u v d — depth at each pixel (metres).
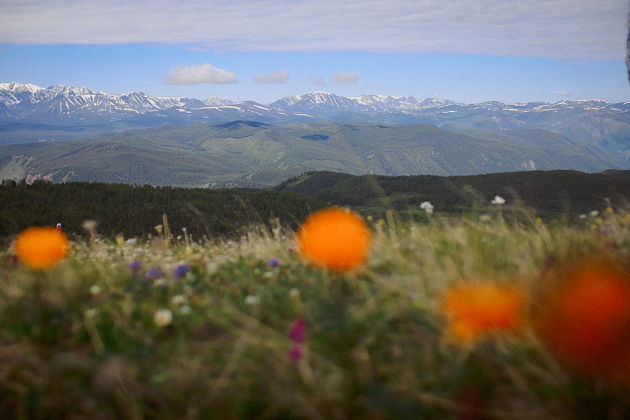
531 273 3.89
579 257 4.18
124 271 6.19
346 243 4.85
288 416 2.97
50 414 3.25
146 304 4.58
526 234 5.89
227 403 3.09
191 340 3.84
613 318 2.87
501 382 2.96
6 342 4.00
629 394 2.67
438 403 2.79
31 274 5.94
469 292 3.47
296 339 3.22
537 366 2.96
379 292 4.23
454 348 3.24
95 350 3.75
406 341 3.45
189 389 3.23
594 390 2.74
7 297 4.95
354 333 3.58
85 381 3.43
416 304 3.72
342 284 4.74
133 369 3.37
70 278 5.38
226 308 4.25
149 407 3.20
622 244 5.21
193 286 5.40
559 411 2.68
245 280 5.33
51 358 3.63
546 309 3.20
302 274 5.37
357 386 3.00
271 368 3.27
